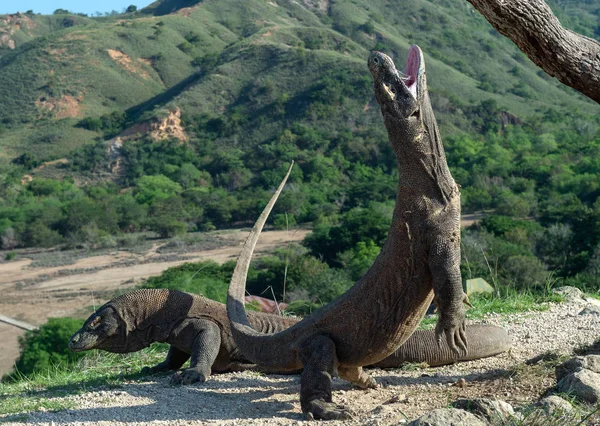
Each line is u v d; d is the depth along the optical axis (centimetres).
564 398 420
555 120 11256
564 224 4159
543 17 395
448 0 17538
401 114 452
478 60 14300
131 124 10956
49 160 10262
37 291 4903
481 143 9162
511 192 6712
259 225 642
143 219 7488
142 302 681
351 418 473
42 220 7294
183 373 625
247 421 482
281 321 700
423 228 463
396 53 13725
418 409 473
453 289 459
